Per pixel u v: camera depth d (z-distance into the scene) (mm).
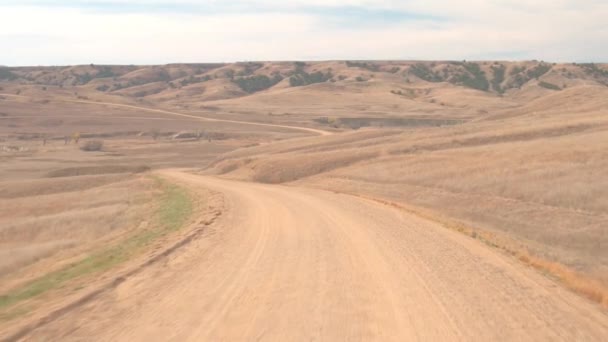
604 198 29469
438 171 44719
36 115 194625
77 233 29734
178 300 10047
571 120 66938
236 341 7688
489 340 7836
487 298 10344
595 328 8508
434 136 71125
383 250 15852
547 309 9617
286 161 64375
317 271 12828
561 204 30125
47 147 137000
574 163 38969
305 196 38281
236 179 63875
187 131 167500
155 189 52469
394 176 46375
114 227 29672
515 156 44875
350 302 9945
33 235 32719
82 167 90312
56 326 8383
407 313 9227
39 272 15094
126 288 11078
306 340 7758
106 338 7797
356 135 89000
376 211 27812
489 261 14375
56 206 48844
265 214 26469
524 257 15180
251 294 10539
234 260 14320
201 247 16578
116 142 148375
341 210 28297
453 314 9180
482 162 45156
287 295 10469
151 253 15477
